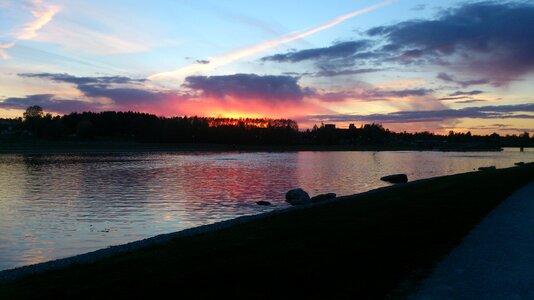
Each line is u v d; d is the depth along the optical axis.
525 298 6.66
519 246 9.86
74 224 20.38
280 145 184.00
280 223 14.10
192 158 89.75
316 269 8.34
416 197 18.53
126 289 7.73
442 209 14.88
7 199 28.19
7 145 121.44
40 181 39.84
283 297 6.94
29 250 15.82
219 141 176.38
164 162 73.62
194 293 7.30
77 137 152.88
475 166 74.88
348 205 17.81
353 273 8.02
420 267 8.31
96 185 36.97
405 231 11.41
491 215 13.73
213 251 10.35
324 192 34.62
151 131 168.12
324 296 6.92
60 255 15.20
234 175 48.75
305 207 19.47
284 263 8.84
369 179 45.81
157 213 23.53
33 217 22.02
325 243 10.43
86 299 7.35
